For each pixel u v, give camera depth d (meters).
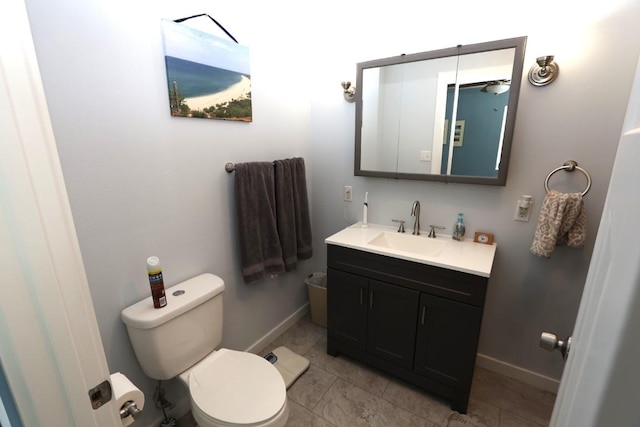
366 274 1.73
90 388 0.52
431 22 1.66
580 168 1.44
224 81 1.54
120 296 1.26
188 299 1.33
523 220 1.63
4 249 0.40
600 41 1.31
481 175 1.65
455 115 1.66
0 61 0.37
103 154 1.15
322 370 1.91
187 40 1.35
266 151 1.89
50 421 0.48
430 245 1.83
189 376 1.31
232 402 1.17
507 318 1.78
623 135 0.47
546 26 1.40
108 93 1.13
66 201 0.46
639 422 0.28
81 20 1.03
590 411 0.33
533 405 1.64
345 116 2.07
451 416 1.58
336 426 1.53
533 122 1.51
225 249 1.72
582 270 1.54
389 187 2.01
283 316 2.27
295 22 1.94
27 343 0.44
